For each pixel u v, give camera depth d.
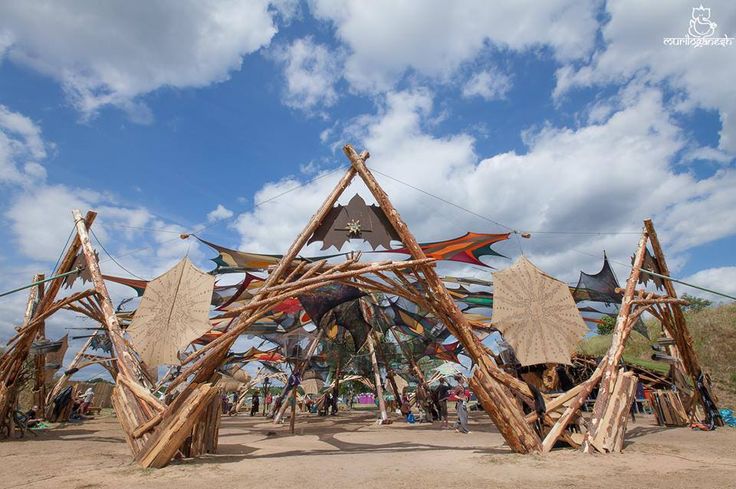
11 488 5.45
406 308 18.62
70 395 18.09
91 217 11.91
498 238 11.97
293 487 5.28
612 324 28.34
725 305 24.64
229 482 5.62
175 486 5.41
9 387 11.45
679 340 12.69
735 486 5.00
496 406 7.86
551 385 10.98
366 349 23.39
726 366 20.36
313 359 23.70
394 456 7.93
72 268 11.94
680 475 5.71
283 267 9.16
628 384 8.71
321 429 15.46
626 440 9.55
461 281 16.09
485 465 6.64
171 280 8.93
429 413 18.28
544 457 7.19
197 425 8.11
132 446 7.40
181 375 8.10
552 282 8.86
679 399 12.91
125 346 9.26
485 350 8.57
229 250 12.15
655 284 12.45
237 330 8.38
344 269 9.27
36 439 11.48
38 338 14.98
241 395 35.94
